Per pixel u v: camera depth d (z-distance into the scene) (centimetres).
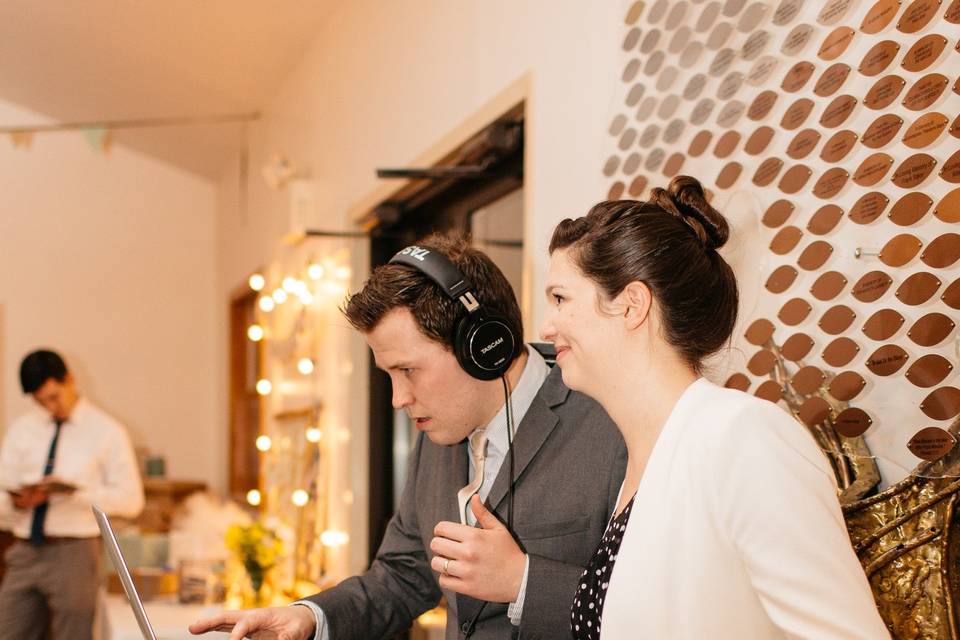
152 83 501
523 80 216
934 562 109
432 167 272
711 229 106
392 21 309
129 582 114
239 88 482
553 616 113
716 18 152
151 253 639
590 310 100
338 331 362
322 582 362
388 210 318
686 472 89
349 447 344
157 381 634
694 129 156
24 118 613
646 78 168
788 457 85
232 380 582
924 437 111
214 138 569
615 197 176
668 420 95
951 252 111
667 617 88
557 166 201
